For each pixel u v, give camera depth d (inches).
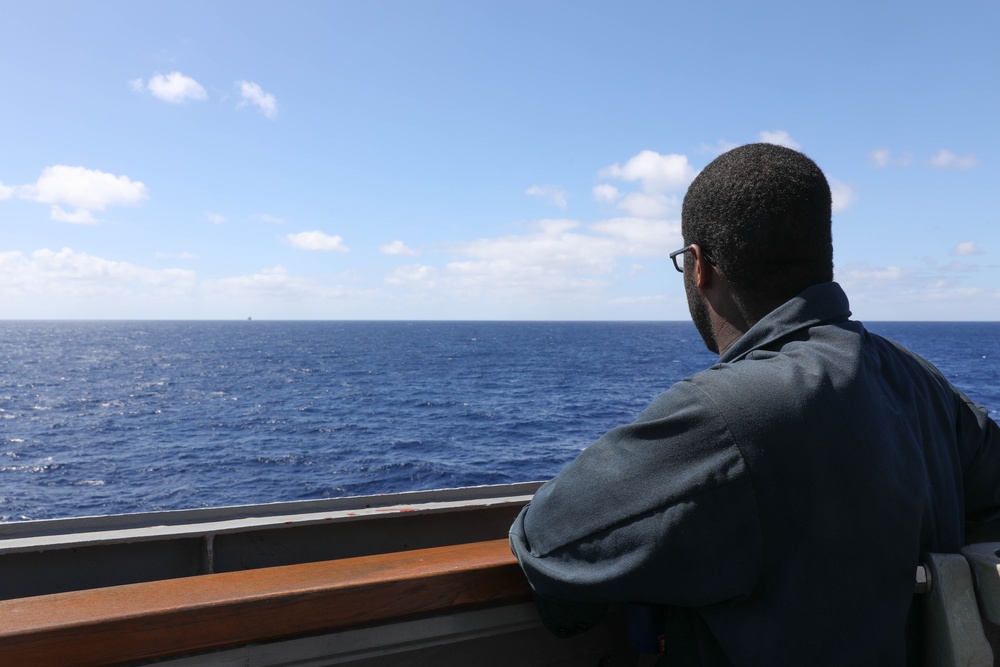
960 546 48.8
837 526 40.8
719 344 52.1
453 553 58.5
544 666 58.1
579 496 44.7
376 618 48.6
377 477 823.1
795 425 41.1
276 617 45.1
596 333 7199.8
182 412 1427.2
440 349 4023.1
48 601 43.6
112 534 63.1
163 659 42.4
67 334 7116.1
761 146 50.2
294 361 3061.0
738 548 40.8
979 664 42.4
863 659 41.2
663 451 42.3
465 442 1051.9
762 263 47.8
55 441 1094.4
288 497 738.8
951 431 52.1
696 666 45.1
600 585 43.2
